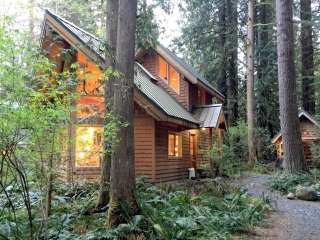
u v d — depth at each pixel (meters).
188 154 16.48
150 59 17.81
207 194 9.05
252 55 20.02
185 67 16.62
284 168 12.40
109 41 7.47
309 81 22.25
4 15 3.76
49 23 10.31
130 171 5.89
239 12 24.47
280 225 6.46
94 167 11.30
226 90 25.30
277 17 13.09
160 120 11.70
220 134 18.08
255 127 21.69
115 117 5.77
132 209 5.75
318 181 10.80
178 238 5.26
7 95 3.56
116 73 5.44
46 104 4.20
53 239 4.83
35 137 3.82
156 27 9.16
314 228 6.22
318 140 17.83
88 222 6.15
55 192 7.93
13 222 5.00
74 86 4.75
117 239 5.00
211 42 24.23
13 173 3.89
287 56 12.70
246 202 7.99
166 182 13.09
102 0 9.24
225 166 15.57
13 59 3.58
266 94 24.17
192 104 17.62
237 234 5.79
